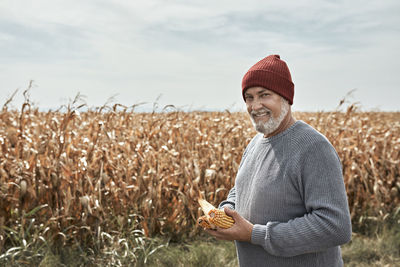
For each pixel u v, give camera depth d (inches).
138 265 158.4
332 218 63.1
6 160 172.7
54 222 161.6
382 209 214.5
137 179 184.1
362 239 196.2
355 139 254.7
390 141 255.0
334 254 72.8
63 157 170.9
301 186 67.9
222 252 178.5
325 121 278.2
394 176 227.1
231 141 256.4
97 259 156.6
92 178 174.6
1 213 165.6
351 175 214.7
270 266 72.2
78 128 235.9
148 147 196.7
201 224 75.3
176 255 170.9
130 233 170.9
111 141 193.8
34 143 185.2
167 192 196.2
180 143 223.6
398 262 173.8
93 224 168.7
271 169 71.9
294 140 70.5
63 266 150.3
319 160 66.5
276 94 72.6
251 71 73.9
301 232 64.4
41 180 167.6
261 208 72.2
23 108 193.8
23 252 151.2
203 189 202.5
